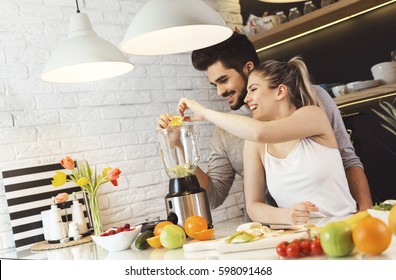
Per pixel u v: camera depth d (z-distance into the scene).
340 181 1.94
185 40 2.04
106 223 3.09
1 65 2.84
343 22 3.39
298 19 3.38
